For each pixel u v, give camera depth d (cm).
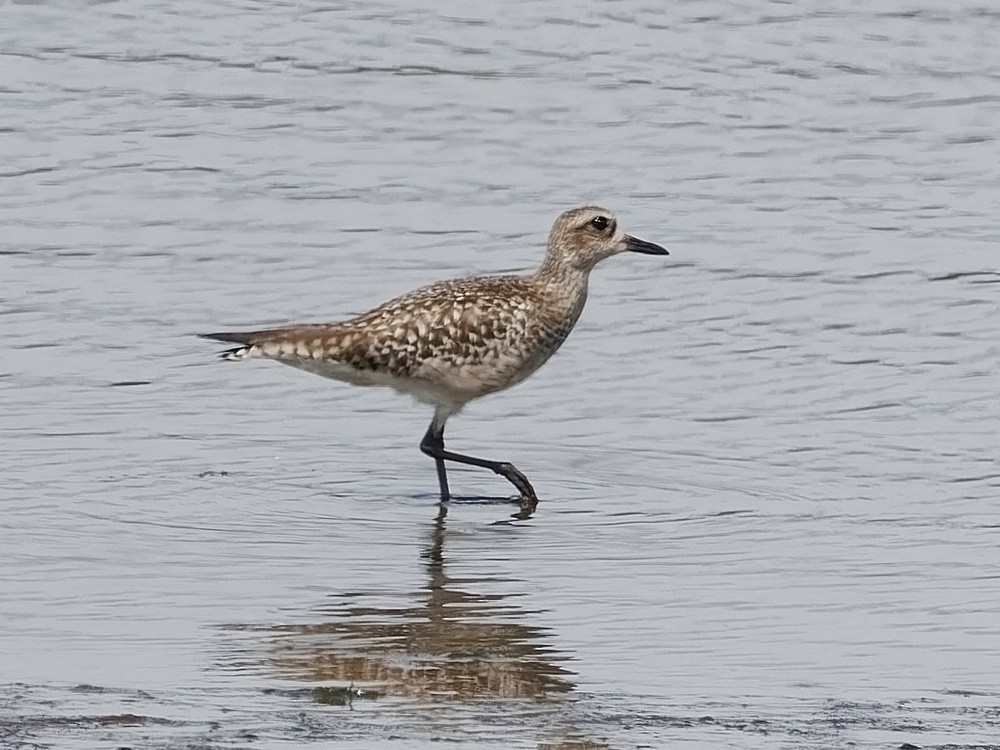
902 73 2583
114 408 1678
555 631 1187
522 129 2394
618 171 2273
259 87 2503
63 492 1473
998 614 1224
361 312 1895
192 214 2128
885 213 2167
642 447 1631
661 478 1555
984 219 2153
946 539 1391
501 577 1303
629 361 1816
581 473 1573
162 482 1510
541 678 1095
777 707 1043
